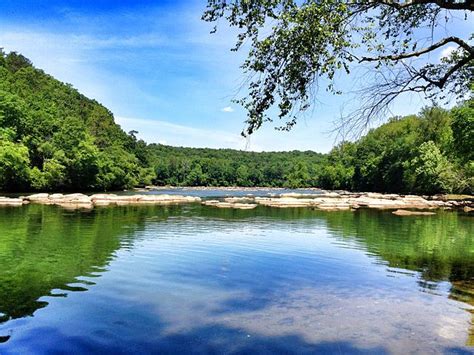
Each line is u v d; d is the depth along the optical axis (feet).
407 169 238.07
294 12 19.38
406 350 21.58
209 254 49.44
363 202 157.99
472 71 25.21
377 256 50.08
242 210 127.03
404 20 23.86
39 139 209.05
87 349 20.98
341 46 19.33
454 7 19.26
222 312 27.45
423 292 33.50
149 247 53.57
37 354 20.25
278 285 35.12
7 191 182.50
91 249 51.03
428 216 110.73
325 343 22.47
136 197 159.74
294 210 131.95
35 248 50.96
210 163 476.13
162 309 27.76
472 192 199.31
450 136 191.31
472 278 38.63
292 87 21.27
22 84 297.53
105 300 29.55
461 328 25.02
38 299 29.60
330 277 38.42
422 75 23.12
